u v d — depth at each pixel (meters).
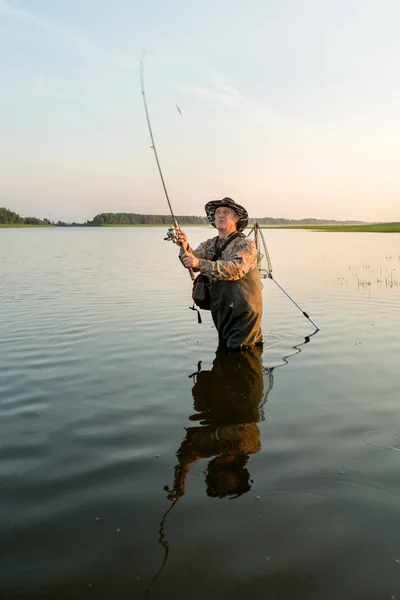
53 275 17.72
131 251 34.66
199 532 2.96
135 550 2.81
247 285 7.39
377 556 2.75
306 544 2.85
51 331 8.42
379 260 23.84
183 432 4.39
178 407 5.00
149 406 5.02
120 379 5.89
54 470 3.71
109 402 5.13
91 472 3.68
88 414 4.81
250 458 3.89
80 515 3.14
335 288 13.82
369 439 4.21
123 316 9.78
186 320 9.38
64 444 4.16
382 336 8.01
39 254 30.67
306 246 37.56
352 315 9.81
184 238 7.23
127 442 4.20
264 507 3.22
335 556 2.76
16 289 13.79
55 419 4.69
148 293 13.00
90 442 4.20
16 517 3.12
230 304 7.34
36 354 6.98
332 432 4.36
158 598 2.47
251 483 3.51
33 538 2.91
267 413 4.82
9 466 3.78
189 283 15.30
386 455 3.92
